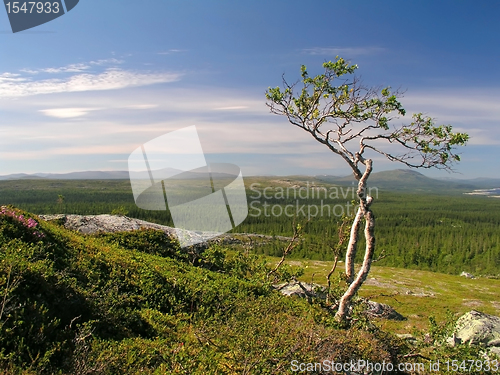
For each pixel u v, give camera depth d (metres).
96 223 22.83
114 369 6.71
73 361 6.35
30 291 7.43
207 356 8.05
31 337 6.37
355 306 11.92
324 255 78.25
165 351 7.82
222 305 12.49
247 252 19.88
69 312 7.84
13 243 10.24
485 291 54.97
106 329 8.20
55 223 21.48
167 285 12.70
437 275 69.81
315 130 12.08
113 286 10.79
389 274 66.56
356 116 11.45
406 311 37.75
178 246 21.27
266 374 7.25
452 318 11.25
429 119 10.95
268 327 9.59
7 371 5.41
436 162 10.93
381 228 154.12
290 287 21.48
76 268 10.76
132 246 20.28
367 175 11.35
